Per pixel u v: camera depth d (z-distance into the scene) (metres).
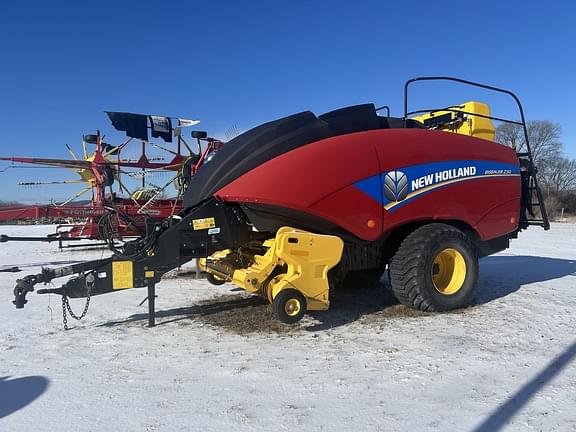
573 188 63.12
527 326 4.97
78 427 2.97
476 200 5.92
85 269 4.91
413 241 5.43
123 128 11.45
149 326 5.19
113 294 6.98
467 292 5.63
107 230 5.35
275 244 4.86
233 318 5.48
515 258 11.25
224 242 5.17
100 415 3.12
